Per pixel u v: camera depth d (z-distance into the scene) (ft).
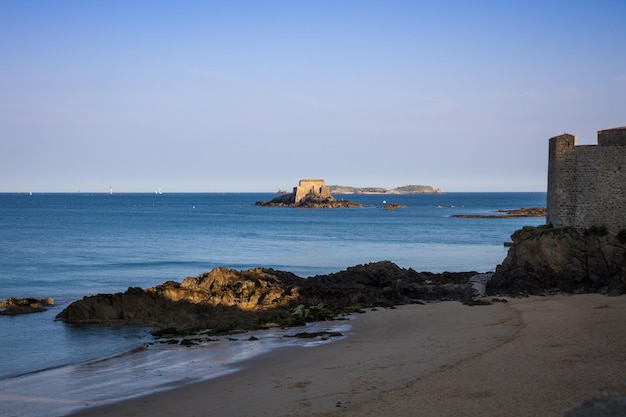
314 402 68.18
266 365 88.69
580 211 138.51
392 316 122.52
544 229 140.77
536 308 115.96
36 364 95.66
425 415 60.90
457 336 98.27
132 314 128.67
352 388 72.59
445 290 149.28
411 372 77.77
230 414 66.44
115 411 70.33
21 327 122.62
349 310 131.85
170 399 74.08
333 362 87.25
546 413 58.90
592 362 75.36
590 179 137.39
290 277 164.35
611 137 140.97
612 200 135.54
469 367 77.56
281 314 128.57
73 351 103.86
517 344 88.22
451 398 65.62
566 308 113.80
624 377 68.08
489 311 117.50
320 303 136.87
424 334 102.78
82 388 80.94
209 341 107.14
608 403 37.81
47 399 76.28
